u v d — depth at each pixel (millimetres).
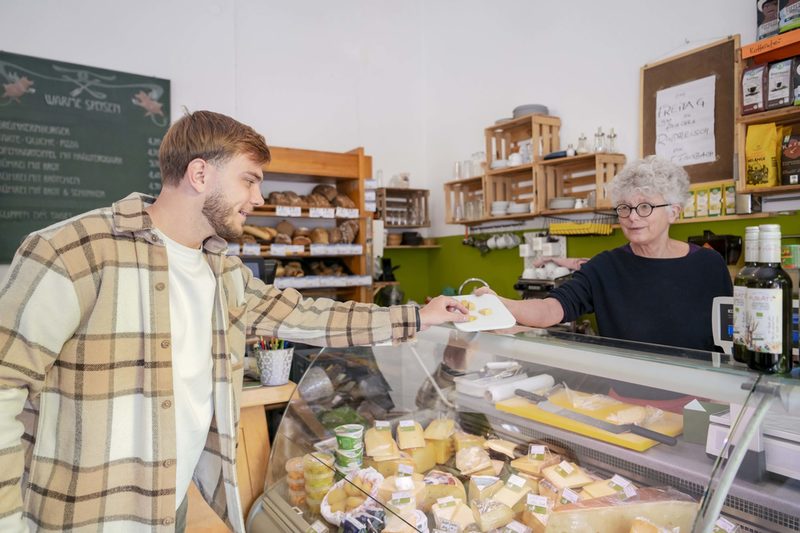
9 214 3156
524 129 3773
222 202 967
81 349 881
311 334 1276
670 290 1594
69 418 889
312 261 4004
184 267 1023
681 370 928
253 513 1439
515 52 3959
